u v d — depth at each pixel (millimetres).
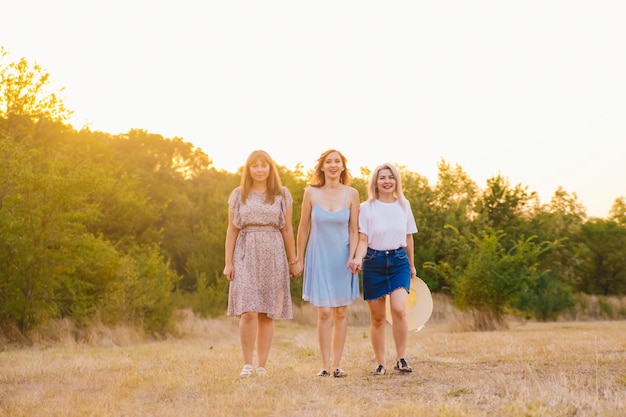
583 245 36312
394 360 8102
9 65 24094
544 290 27078
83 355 10633
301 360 9398
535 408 4656
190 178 71062
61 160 18734
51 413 5281
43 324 16375
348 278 6777
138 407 5355
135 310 19141
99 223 28281
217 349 12000
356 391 5602
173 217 45000
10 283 16062
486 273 19641
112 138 65125
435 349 9578
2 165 16516
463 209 35094
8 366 8508
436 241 33344
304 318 27562
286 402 5121
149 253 23234
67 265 16953
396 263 6625
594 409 4602
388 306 7156
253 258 7031
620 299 29266
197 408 5098
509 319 21594
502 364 7000
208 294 27312
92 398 5996
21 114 24422
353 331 20969
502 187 34375
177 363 8672
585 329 17547
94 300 18312
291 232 7250
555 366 6688
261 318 7211
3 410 5488
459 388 5539
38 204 16562
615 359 7230
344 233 6824
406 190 36250
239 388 5867
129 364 8641
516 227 34062
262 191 7145
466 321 19922
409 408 4738
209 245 34719
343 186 6898
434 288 31875
